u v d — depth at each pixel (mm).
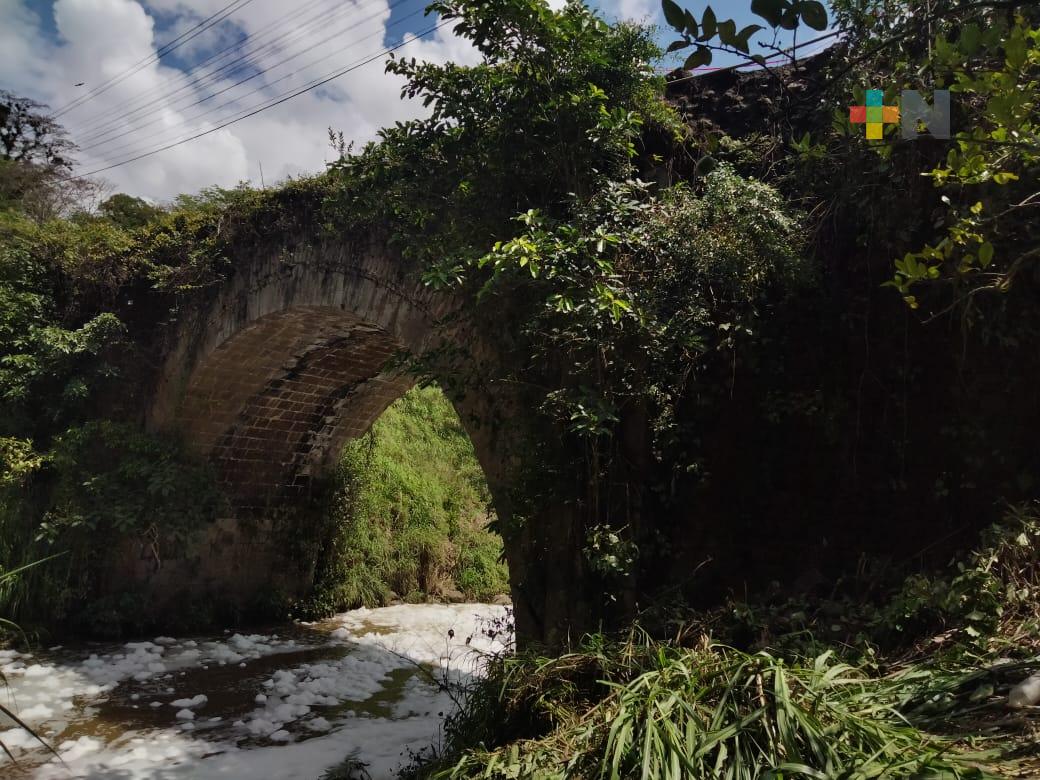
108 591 10211
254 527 11820
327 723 6949
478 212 5590
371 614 12406
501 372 5758
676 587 4512
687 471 4848
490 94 5320
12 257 11250
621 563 4582
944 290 4395
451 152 5586
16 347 10891
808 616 4164
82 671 8453
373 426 14836
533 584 5426
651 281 4941
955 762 2166
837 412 4621
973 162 3051
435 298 6785
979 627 3240
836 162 4777
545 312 4922
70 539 9680
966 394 4352
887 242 4527
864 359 4605
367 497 13336
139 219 15312
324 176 8305
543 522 5426
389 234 7281
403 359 5926
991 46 2463
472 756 3336
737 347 4797
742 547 4742
